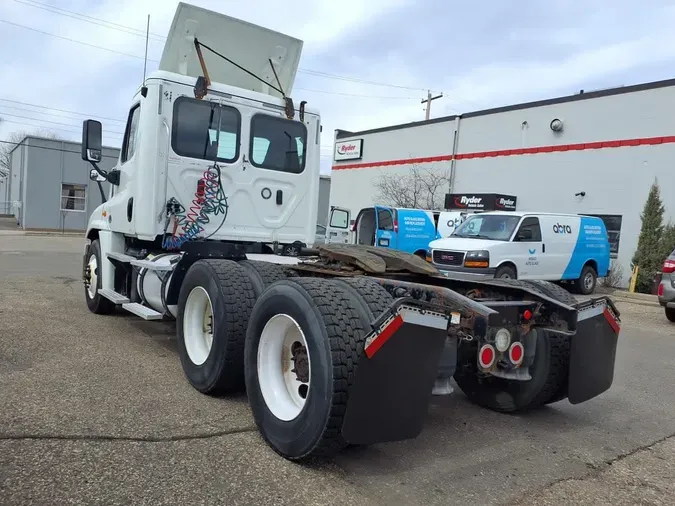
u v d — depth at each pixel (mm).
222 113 5961
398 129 27984
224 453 3463
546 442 4168
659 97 17781
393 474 3406
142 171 5676
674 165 17453
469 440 4113
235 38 6328
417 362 3189
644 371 6738
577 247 14766
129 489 2918
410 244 16375
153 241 5910
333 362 3092
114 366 5156
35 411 3871
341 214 16969
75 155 34969
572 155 20156
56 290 9734
